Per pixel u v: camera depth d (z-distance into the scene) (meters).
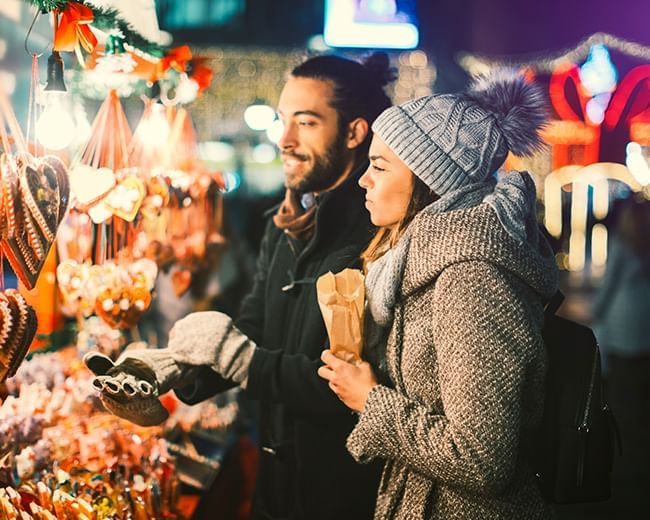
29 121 2.35
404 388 2.10
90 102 3.72
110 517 2.30
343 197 2.73
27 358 3.14
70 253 3.13
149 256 3.52
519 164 3.31
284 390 2.52
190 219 3.71
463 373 1.91
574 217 15.32
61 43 2.28
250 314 3.10
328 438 2.64
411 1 9.58
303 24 9.18
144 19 2.88
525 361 1.94
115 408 2.28
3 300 2.07
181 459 3.34
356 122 2.78
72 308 3.42
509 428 1.89
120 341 3.66
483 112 2.17
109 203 2.73
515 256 1.98
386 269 2.12
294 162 2.78
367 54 3.04
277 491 2.81
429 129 2.12
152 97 3.36
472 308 1.93
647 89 11.95
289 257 2.90
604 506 5.62
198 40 9.08
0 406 2.46
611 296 7.26
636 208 7.17
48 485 2.45
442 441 1.91
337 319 2.16
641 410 7.28
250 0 9.08
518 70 2.29
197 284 4.91
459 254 1.97
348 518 2.63
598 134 12.31
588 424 2.13
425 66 9.40
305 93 2.75
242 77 9.03
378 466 2.61
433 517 2.09
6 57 3.05
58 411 2.85
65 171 2.28
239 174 10.10
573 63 11.27
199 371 2.59
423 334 2.05
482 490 1.90
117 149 3.13
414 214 2.16
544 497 2.18
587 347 2.17
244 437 4.48
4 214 2.07
